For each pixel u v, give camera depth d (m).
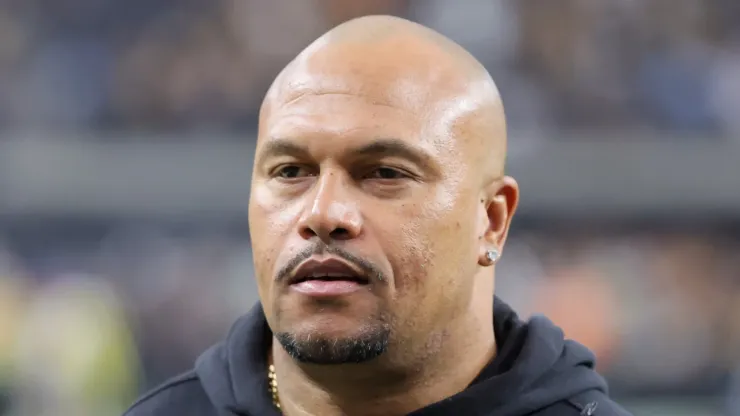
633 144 18.36
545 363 5.60
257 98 21.20
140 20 21.75
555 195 18.16
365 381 5.30
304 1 21.62
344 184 5.06
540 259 17.73
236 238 18.30
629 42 21.03
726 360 17.23
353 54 5.24
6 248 18.05
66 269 17.94
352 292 5.00
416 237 5.09
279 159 5.21
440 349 5.38
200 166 18.42
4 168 18.17
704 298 17.59
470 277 5.42
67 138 18.66
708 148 18.17
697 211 18.08
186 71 21.17
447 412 5.36
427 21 21.03
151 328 17.62
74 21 21.67
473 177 5.33
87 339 16.44
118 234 18.34
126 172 18.31
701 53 21.14
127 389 16.70
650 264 17.66
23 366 16.28
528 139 18.62
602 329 17.11
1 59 21.22
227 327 17.64
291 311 5.10
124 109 21.08
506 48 20.78
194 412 6.00
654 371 17.08
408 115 5.10
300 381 5.53
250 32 21.53
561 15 20.86
